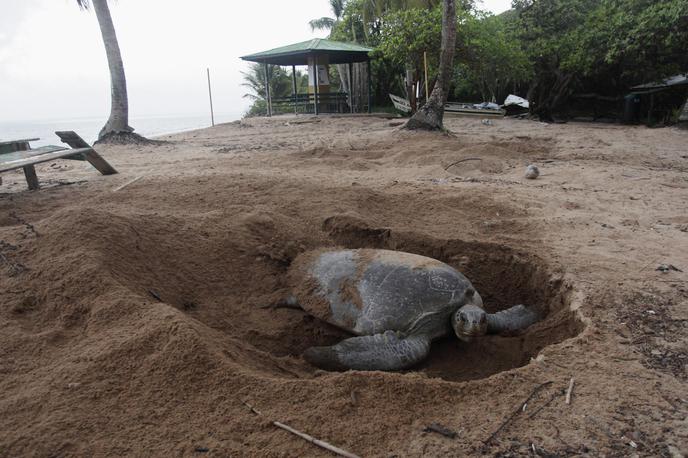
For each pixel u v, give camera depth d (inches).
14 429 94.8
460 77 1072.2
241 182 278.7
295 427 96.7
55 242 162.1
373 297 166.1
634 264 187.3
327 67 1088.8
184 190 264.7
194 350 114.1
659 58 716.7
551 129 675.4
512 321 168.9
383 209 259.9
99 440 92.8
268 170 353.4
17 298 140.9
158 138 689.6
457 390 109.0
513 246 210.8
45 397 102.3
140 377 108.9
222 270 189.0
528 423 99.0
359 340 149.5
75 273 146.1
